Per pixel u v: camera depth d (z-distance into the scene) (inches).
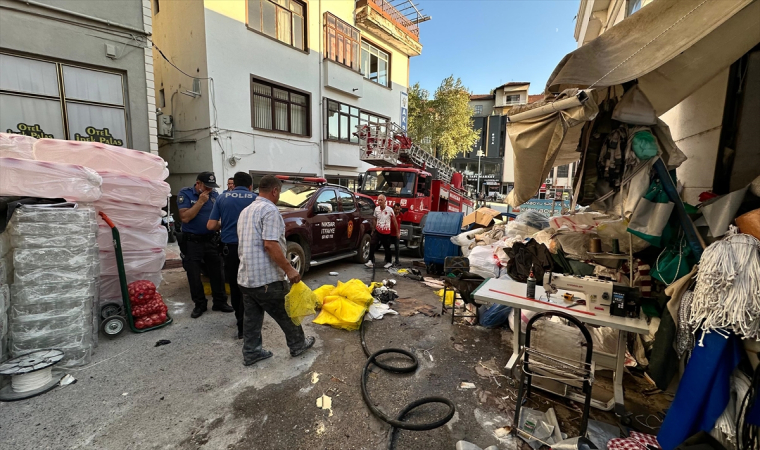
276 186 114.3
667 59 76.7
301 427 87.4
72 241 110.7
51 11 242.5
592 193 114.7
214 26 362.3
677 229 102.7
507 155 1391.5
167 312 152.9
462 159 1449.3
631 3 212.7
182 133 401.4
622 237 125.6
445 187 379.2
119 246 133.3
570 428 89.0
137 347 126.0
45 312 106.7
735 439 68.1
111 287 143.3
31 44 238.1
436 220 251.8
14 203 103.6
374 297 183.9
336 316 150.6
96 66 266.5
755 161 102.3
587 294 96.3
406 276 239.9
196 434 83.5
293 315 115.8
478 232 246.1
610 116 107.0
